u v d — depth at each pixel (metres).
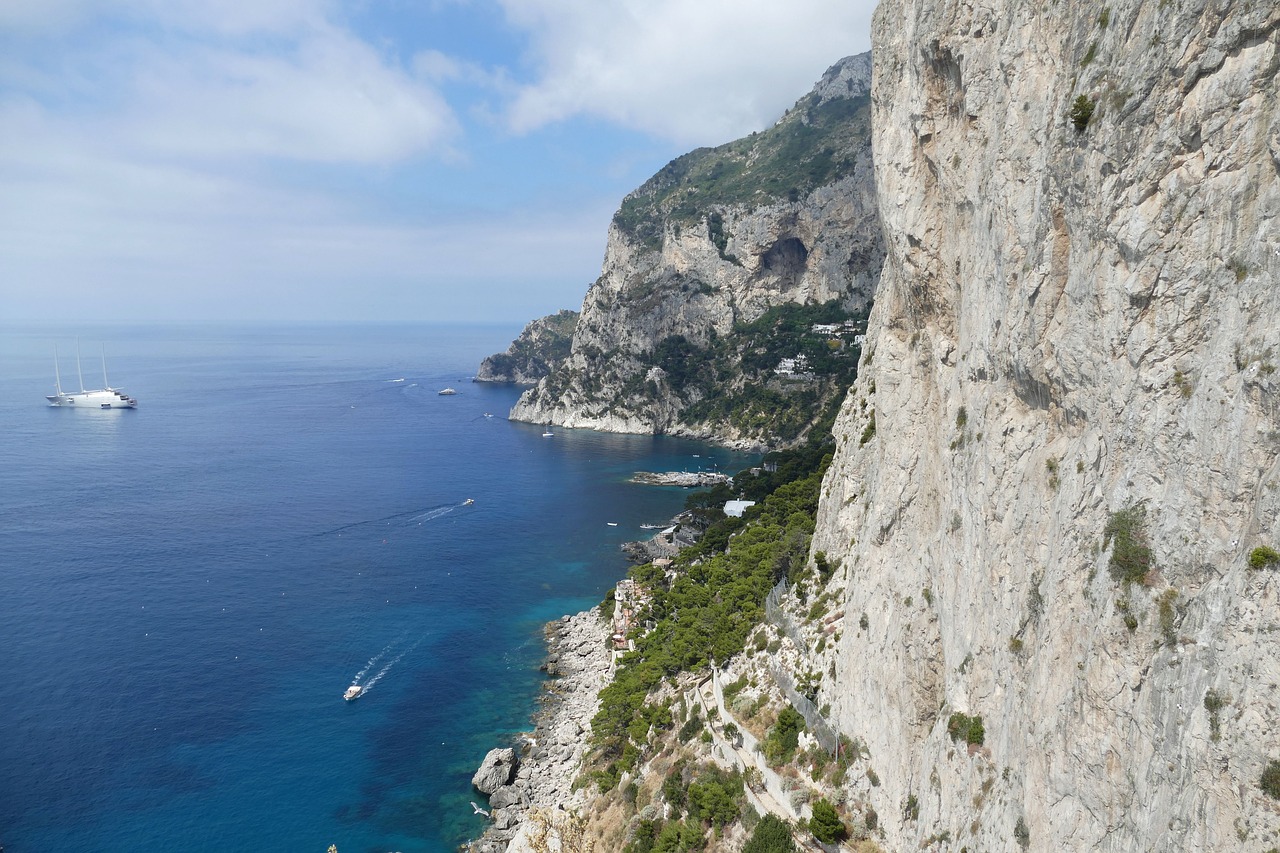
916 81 40.56
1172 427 23.23
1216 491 21.72
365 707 93.56
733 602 81.94
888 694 44.47
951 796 33.75
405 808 75.38
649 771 64.56
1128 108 24.66
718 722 62.75
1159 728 22.36
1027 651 29.55
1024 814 27.75
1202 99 22.55
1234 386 21.48
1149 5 24.23
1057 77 29.30
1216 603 21.19
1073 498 27.08
